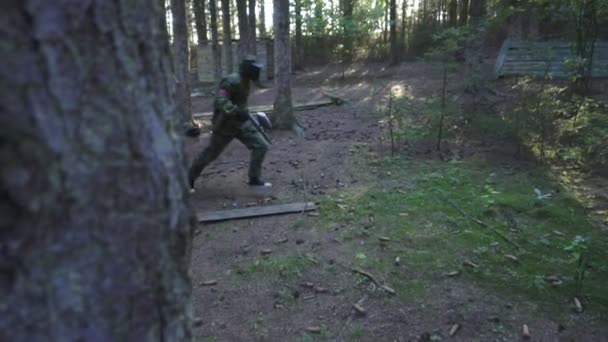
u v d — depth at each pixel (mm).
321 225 4641
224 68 19156
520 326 3025
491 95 9727
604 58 10797
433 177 5941
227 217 4867
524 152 6906
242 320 3162
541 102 7551
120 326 861
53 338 759
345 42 21125
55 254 747
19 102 680
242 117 5352
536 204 4965
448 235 4289
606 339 2893
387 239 4227
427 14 21281
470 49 9883
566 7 9133
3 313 703
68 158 749
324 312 3225
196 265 3949
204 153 5535
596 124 7066
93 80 791
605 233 4316
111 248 833
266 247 4223
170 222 987
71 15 746
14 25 672
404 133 7434
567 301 3279
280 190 5758
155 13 977
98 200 804
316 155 7340
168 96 1026
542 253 3951
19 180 685
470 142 7508
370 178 6090
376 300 3330
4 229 688
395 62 18891
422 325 3055
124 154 855
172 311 1010
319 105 12203
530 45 11516
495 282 3523
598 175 5941
